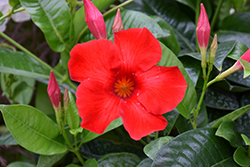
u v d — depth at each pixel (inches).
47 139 13.9
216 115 15.8
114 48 12.0
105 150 16.0
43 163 14.1
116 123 13.8
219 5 16.6
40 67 16.4
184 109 13.8
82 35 15.4
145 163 13.4
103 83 12.2
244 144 13.7
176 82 12.2
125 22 14.9
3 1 15.5
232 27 16.5
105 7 14.9
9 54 16.0
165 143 13.2
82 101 11.8
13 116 13.2
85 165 14.3
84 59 11.9
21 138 13.3
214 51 12.7
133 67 12.4
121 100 12.3
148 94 12.3
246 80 15.1
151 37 12.1
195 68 14.8
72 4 14.7
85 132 14.4
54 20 14.6
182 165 12.6
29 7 14.4
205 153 13.0
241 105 15.4
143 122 12.2
